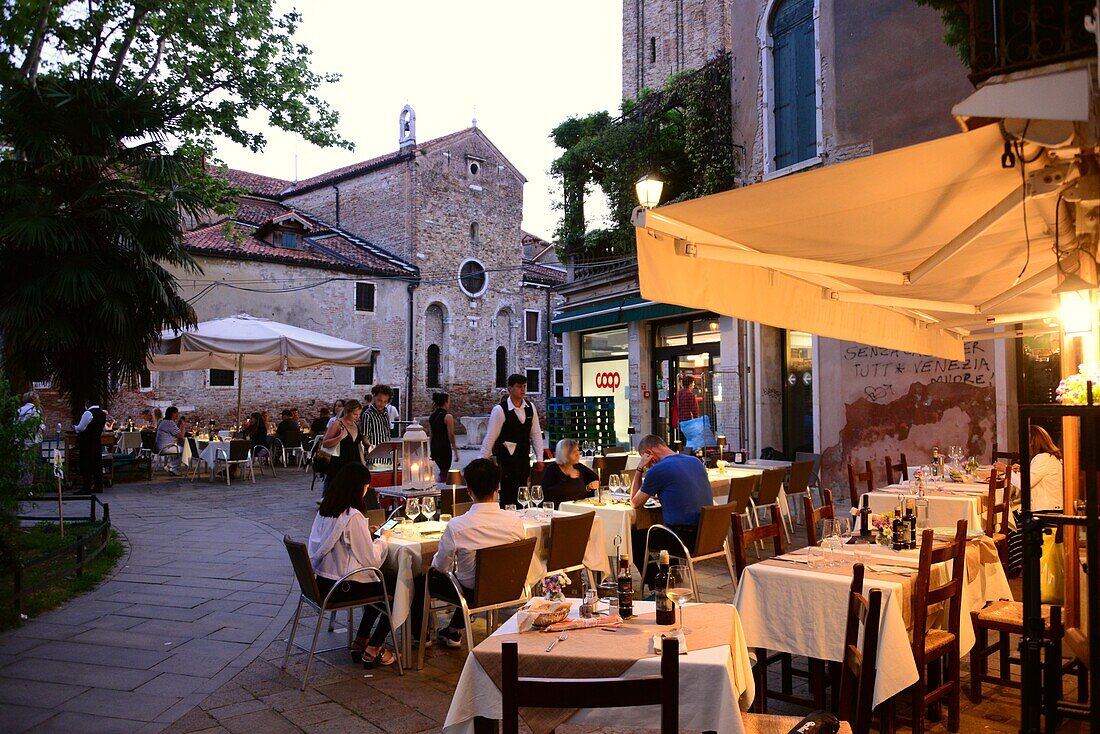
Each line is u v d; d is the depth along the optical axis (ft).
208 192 57.67
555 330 66.49
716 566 28.89
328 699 16.71
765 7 47.01
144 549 33.01
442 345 114.21
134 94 44.39
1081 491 14.69
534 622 12.48
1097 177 10.47
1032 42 9.83
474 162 119.03
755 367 47.09
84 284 41.16
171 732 14.99
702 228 12.96
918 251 14.51
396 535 20.59
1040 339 34.58
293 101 55.01
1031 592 11.83
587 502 26.05
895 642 13.46
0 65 22.66
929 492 26.78
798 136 45.24
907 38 39.22
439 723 15.40
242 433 60.29
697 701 10.68
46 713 15.92
